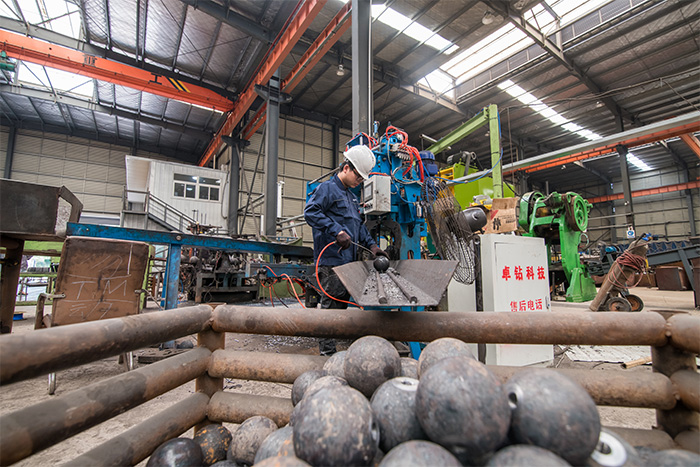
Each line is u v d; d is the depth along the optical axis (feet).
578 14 39.24
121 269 8.09
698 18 36.35
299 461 2.67
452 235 7.43
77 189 67.05
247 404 4.75
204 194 50.01
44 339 2.68
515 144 67.41
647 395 3.87
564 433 2.54
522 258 8.95
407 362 4.62
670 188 80.12
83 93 50.55
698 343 3.60
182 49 39.37
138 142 71.36
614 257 21.15
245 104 41.86
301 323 4.75
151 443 3.88
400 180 9.71
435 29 37.55
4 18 34.50
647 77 47.29
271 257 16.05
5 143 62.75
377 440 2.92
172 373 4.11
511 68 45.80
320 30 39.01
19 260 10.44
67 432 2.88
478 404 2.53
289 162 59.31
